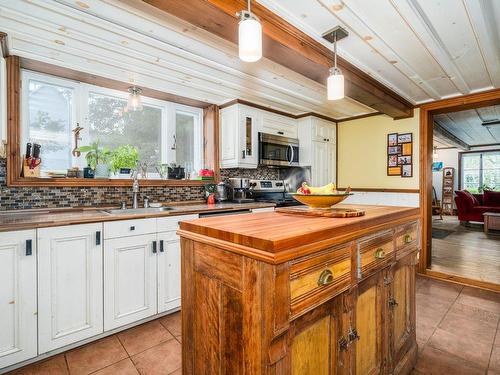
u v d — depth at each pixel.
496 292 2.74
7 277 1.55
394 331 1.47
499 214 5.52
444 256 3.94
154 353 1.76
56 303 1.71
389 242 1.39
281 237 0.79
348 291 1.08
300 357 0.90
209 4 1.35
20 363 1.62
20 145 2.11
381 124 3.77
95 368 1.62
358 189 3.99
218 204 3.00
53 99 2.41
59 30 1.77
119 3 1.52
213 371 0.98
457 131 5.91
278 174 4.22
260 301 0.78
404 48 2.04
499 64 2.32
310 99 3.27
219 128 3.40
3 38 1.83
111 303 1.94
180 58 2.18
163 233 2.21
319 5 1.56
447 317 2.25
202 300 1.03
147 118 3.04
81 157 2.54
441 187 9.15
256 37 1.24
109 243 1.93
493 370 1.61
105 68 2.33
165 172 3.04
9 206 2.06
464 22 1.73
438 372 1.60
